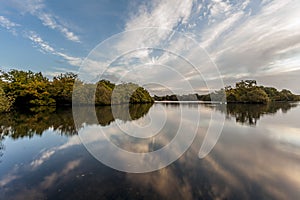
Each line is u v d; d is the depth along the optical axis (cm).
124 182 383
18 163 500
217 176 408
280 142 696
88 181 389
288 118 1430
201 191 346
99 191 348
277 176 404
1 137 815
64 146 665
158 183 379
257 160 507
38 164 490
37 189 357
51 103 2802
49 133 896
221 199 319
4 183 383
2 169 458
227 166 464
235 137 774
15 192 347
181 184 374
